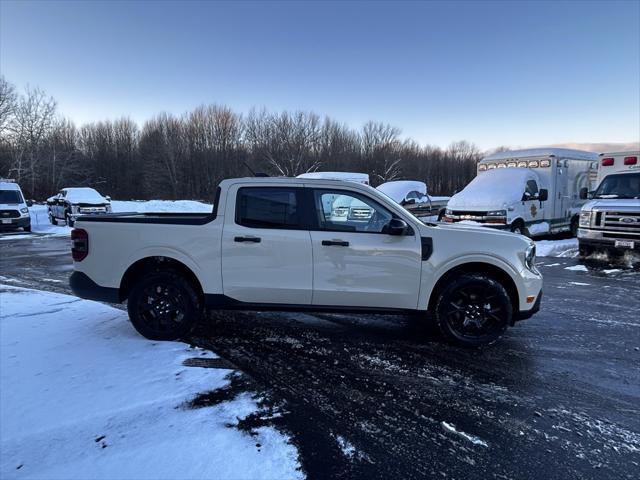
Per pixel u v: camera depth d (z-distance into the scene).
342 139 59.97
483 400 3.38
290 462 2.55
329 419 3.05
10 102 42.81
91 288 4.56
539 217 12.31
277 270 4.45
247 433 2.85
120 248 4.51
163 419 2.98
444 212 13.53
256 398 3.33
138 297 4.52
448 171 76.88
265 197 4.51
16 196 17.19
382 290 4.45
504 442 2.81
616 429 2.97
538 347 4.53
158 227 4.50
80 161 56.25
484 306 4.47
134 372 3.73
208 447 2.67
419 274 4.43
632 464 2.59
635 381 3.73
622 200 9.60
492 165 13.92
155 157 58.59
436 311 4.49
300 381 3.65
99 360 3.97
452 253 4.41
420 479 2.44
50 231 17.95
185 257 4.47
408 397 3.41
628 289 7.26
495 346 4.54
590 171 14.23
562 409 3.24
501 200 11.27
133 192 62.31
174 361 3.99
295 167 53.25
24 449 2.62
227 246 4.45
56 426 2.87
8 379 3.55
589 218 9.83
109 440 2.73
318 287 4.45
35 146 44.97
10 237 15.62
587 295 6.84
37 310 5.62
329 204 4.50
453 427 2.98
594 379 3.76
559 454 2.69
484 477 2.46
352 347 4.48
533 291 4.50
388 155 60.56
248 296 4.51
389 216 4.47
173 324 4.55
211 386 3.51
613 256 10.28
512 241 4.49
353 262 4.41
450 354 4.31
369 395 3.43
